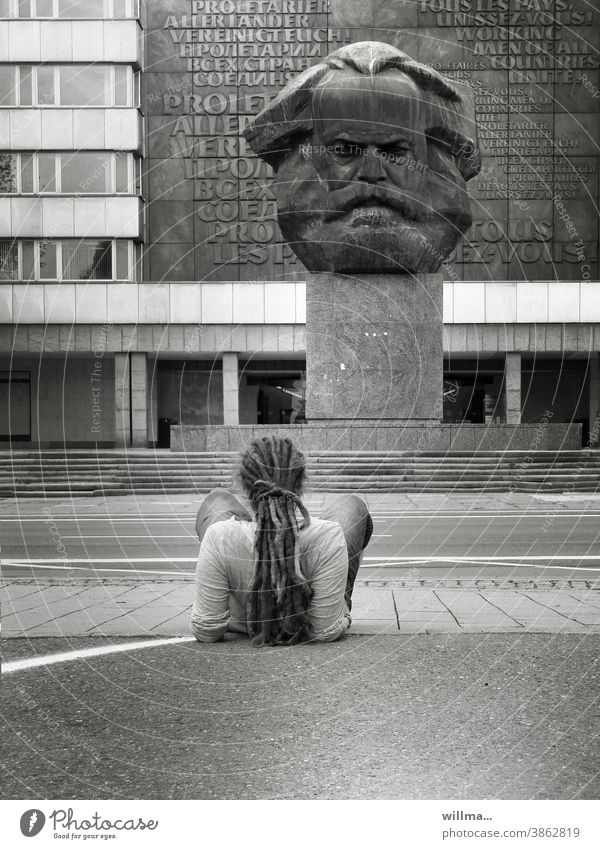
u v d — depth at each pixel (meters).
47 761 3.09
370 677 4.09
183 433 23.22
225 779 2.92
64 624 5.53
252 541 4.64
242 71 38.94
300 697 3.80
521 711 3.61
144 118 38.62
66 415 40.31
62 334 36.69
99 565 9.59
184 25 38.69
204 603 4.70
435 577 8.39
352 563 4.92
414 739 3.27
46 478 21.75
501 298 36.22
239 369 41.19
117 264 37.16
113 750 3.21
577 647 4.70
